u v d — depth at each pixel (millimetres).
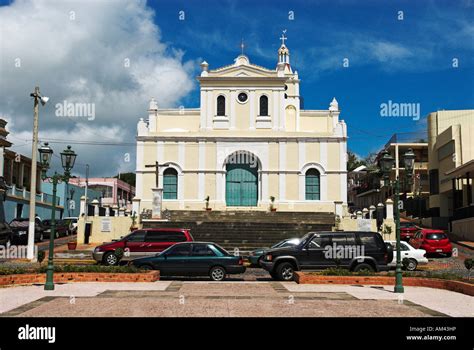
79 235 34000
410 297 14516
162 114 42844
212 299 13555
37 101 26594
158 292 15008
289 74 51125
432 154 46781
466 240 37219
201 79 42406
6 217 42562
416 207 51688
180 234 23328
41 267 18516
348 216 39000
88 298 13656
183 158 41469
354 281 17500
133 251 22984
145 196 41031
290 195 41125
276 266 19219
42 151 18219
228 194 41625
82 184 70688
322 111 43281
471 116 45844
